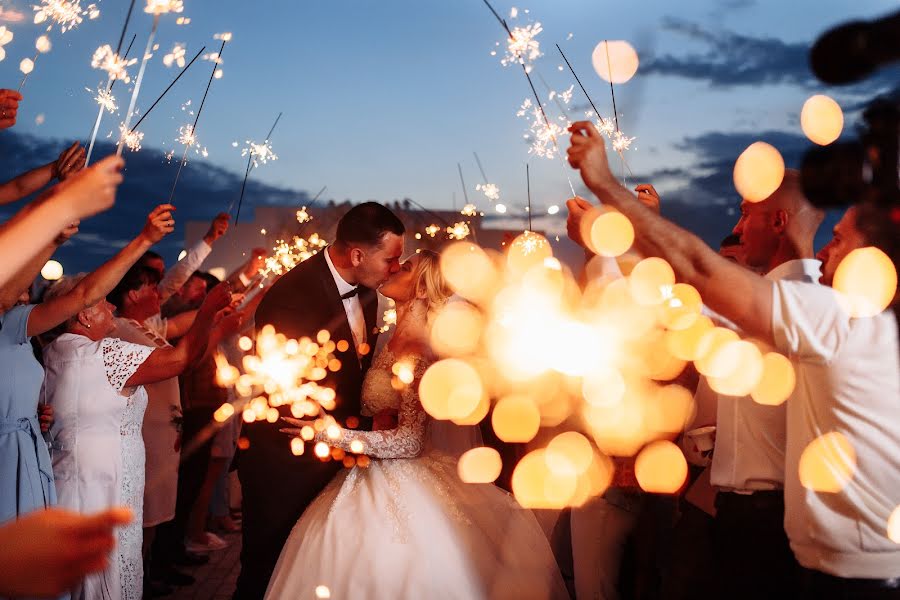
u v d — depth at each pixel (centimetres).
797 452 222
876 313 204
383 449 356
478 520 352
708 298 201
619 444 378
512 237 566
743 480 281
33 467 312
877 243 205
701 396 368
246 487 388
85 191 126
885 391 205
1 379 304
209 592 540
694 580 311
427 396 368
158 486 504
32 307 313
